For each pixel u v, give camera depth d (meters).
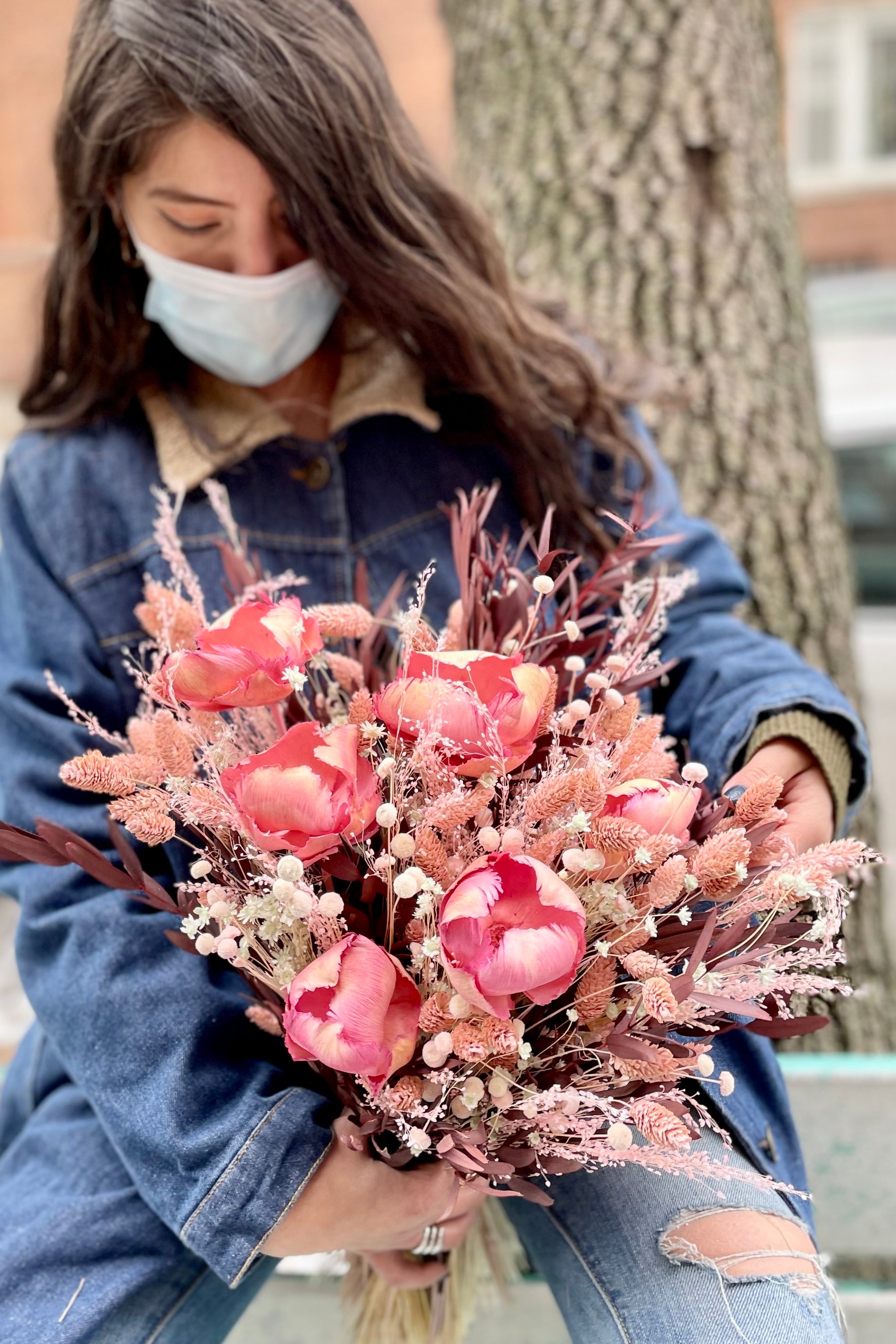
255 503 1.07
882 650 2.81
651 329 1.47
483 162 1.59
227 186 0.96
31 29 2.71
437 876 0.77
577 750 0.80
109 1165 0.97
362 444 1.10
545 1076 0.80
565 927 0.71
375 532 1.09
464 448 1.12
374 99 0.99
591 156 1.49
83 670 1.01
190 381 1.10
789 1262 0.86
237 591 0.94
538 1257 0.96
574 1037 0.80
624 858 0.76
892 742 2.66
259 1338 1.13
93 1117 1.00
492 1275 1.07
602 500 1.12
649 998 0.73
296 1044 0.77
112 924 0.92
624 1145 0.73
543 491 1.08
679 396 1.29
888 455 2.95
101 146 0.96
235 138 0.94
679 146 1.49
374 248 1.00
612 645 0.90
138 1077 0.88
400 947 0.81
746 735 0.97
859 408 2.99
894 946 1.49
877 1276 1.22
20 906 0.95
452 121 1.71
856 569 2.95
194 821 0.81
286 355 1.06
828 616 1.50
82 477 1.05
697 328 1.47
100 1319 0.89
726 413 1.47
